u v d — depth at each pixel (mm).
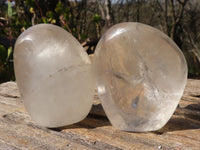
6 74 591
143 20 1107
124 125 232
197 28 1033
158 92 219
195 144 214
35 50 223
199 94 304
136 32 217
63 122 238
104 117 261
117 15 1130
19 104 297
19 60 227
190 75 675
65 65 223
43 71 222
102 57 222
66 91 226
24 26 662
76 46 231
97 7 1027
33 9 662
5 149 214
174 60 215
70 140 224
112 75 222
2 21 723
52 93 225
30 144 219
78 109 236
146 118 226
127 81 221
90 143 219
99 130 236
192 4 1076
